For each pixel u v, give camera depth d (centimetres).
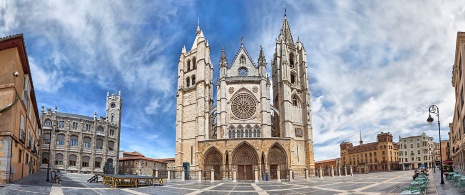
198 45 9269
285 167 7512
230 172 7312
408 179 5084
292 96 9281
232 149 7444
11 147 3209
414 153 14962
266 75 8862
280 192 3431
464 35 3966
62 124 9425
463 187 2695
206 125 8544
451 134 8650
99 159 10025
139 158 10725
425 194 2547
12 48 3344
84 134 9744
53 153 9062
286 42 9856
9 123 3272
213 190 3750
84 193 2933
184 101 9419
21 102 3731
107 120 10706
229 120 8481
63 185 3656
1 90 3309
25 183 3334
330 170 8162
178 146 8994
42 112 9162
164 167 11756
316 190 3559
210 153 7706
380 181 4816
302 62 9812
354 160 15112
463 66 3947
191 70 9519
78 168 9388
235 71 9169
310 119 9125
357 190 3356
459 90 4931
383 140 13625
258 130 8431
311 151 8856
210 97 9456
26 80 4056
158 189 3759
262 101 8488
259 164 7331
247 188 4122
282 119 8862
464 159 4972
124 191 3356
